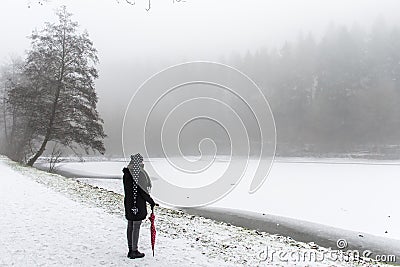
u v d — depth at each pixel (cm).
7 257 607
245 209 1784
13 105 3158
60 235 750
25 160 3266
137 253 634
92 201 1241
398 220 1591
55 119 2966
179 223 1014
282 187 2534
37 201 1122
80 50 3047
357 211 1784
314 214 1709
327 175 3275
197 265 619
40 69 2958
